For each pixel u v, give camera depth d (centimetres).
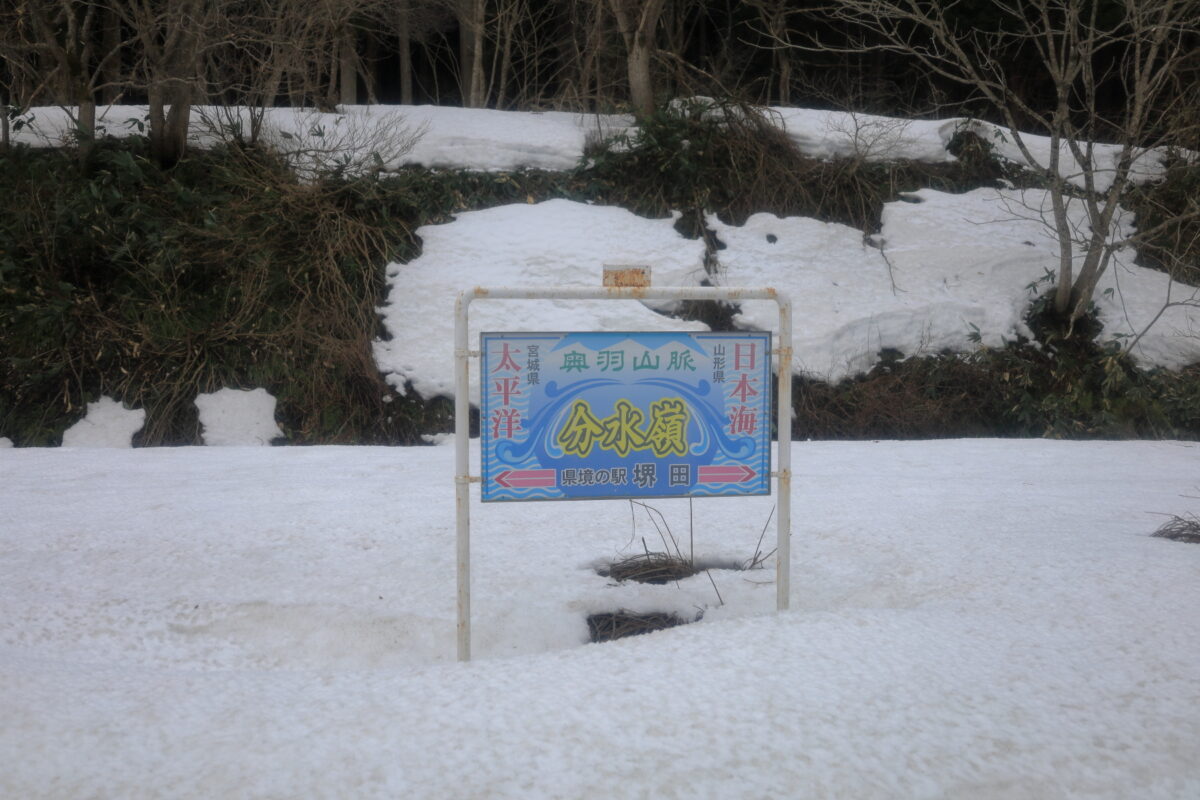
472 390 1223
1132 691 324
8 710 320
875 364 1291
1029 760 283
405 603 461
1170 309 1371
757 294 397
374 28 2103
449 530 576
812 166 1520
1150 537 539
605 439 388
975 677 335
